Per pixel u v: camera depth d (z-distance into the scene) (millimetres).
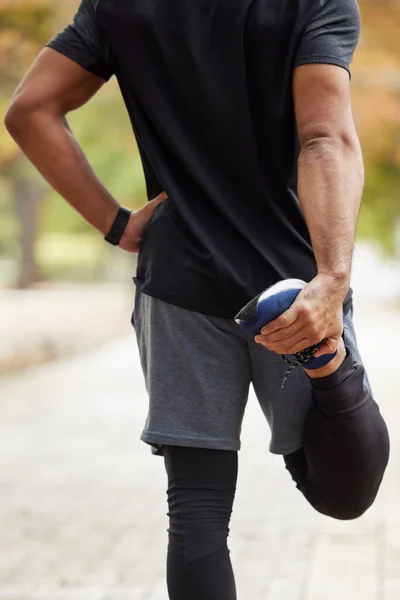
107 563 5254
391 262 58094
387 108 14859
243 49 2426
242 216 2492
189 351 2539
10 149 16500
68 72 2613
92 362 19359
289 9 2404
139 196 31891
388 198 30797
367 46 13977
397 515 6219
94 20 2570
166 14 2453
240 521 6203
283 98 2443
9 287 46031
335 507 2641
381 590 4641
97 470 8109
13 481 7668
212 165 2500
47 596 4645
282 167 2492
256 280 2471
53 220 53500
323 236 2330
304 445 2582
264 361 2547
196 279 2496
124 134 18375
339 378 2441
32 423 11125
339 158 2371
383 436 2555
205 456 2549
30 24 11734
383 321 33438
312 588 4707
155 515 6426
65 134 2674
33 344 19234
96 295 39250
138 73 2490
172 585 2482
